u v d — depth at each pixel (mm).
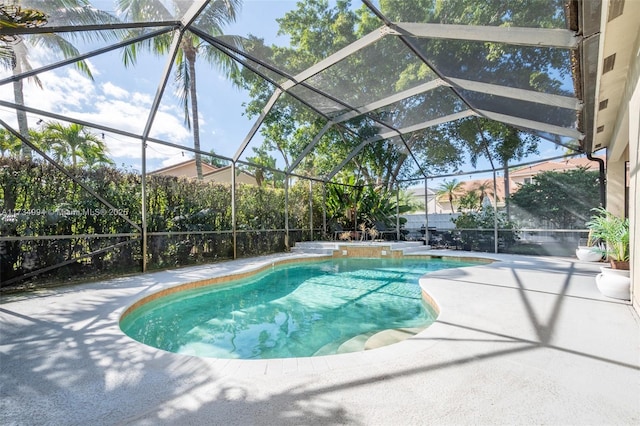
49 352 2938
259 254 11422
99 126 6754
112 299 4953
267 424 1870
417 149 12406
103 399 2152
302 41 6648
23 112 6059
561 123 7281
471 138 10961
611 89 4719
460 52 5637
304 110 10523
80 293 5371
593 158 9102
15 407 2055
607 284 4672
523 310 4141
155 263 7988
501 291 5207
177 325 4945
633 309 4133
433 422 1881
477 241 12164
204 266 8648
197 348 4062
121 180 7395
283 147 13602
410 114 9719
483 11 4250
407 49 6180
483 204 12242
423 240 13617
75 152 8797
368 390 2248
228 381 2396
